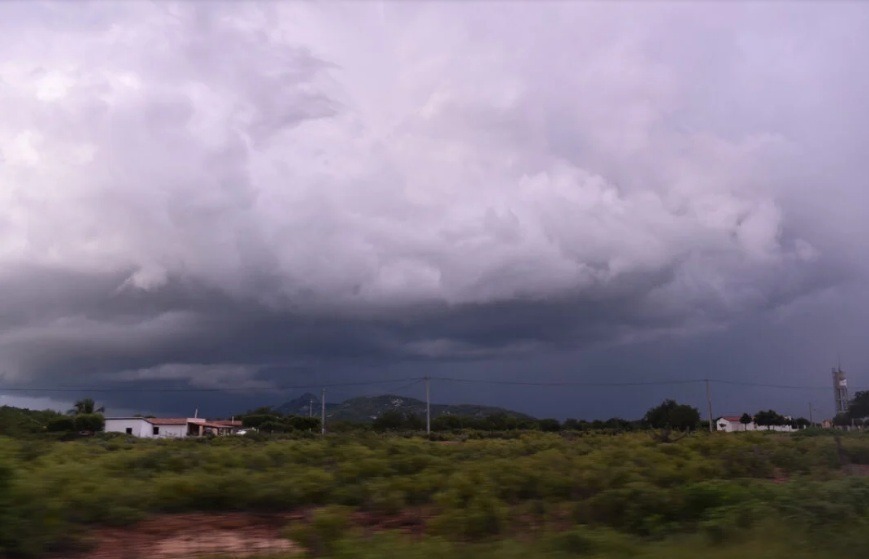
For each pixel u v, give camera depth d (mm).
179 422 101188
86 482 19438
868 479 22641
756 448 35688
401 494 22391
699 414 102688
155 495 21016
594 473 23969
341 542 14766
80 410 100000
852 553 14750
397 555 13711
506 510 18797
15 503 15195
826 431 65375
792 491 19562
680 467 29078
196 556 15289
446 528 17359
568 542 14859
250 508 21578
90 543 16484
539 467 26125
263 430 95500
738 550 14547
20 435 29422
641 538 17109
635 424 106125
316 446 34781
